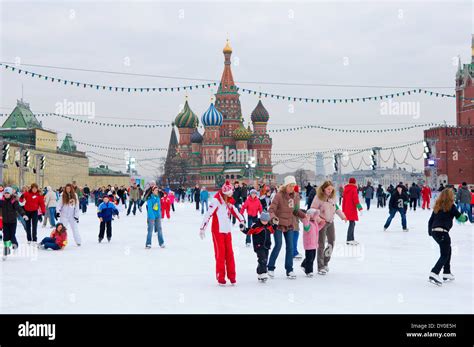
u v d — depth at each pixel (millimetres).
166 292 9422
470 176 106250
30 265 12797
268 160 163000
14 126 119938
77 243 17062
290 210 10812
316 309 8062
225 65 162125
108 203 18266
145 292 9414
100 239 18172
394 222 27109
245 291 9492
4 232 14000
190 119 168625
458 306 8242
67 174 128125
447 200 10086
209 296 9055
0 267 12469
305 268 11039
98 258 14031
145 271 11828
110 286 10008
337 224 25797
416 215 33469
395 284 10125
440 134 105562
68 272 11695
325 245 11539
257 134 163500
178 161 159375
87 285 10117
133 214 35188
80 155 138125
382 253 14758
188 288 9797
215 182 150375
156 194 16422
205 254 14820
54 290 9617
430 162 79250
